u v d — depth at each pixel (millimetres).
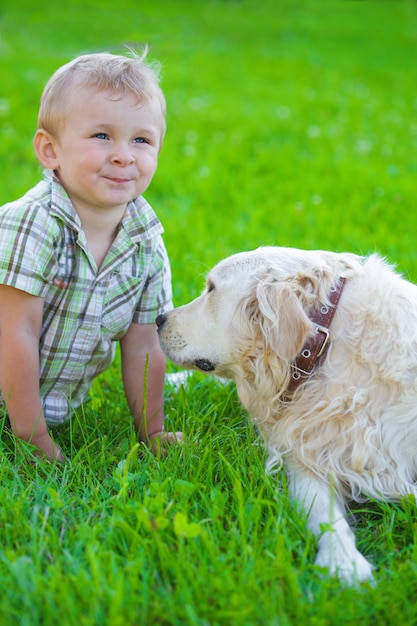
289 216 5883
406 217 5836
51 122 2789
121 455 2918
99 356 3070
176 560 2172
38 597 1985
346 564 2254
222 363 2986
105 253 2930
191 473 2729
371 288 2799
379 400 2691
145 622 1950
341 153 7922
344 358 2748
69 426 3193
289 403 2838
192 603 2008
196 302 3062
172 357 3072
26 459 2822
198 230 5469
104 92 2729
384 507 2594
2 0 18891
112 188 2773
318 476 2719
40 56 12477
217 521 2359
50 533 2328
